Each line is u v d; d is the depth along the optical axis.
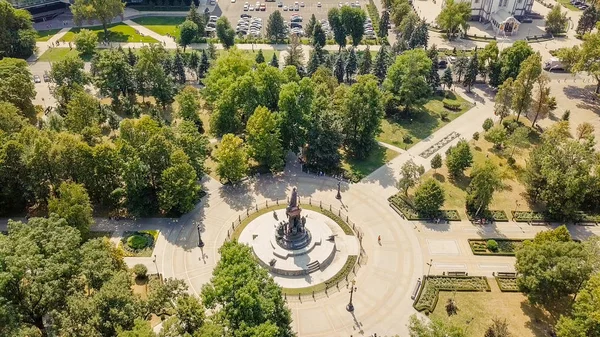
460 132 159.50
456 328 77.00
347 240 115.75
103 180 119.50
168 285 83.50
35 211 120.81
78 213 103.81
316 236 114.00
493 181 117.38
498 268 109.38
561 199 120.81
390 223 121.25
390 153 148.00
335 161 137.12
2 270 75.88
